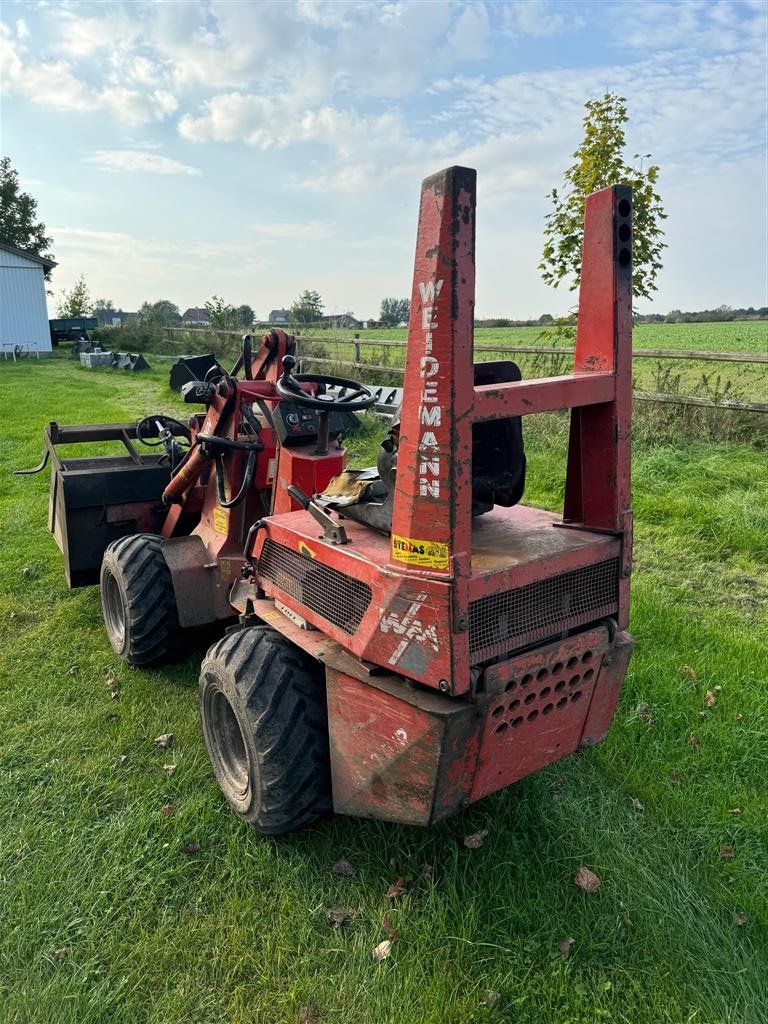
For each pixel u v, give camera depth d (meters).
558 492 7.33
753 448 8.45
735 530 6.20
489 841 2.87
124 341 31.80
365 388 3.35
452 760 2.21
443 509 2.01
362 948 2.44
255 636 2.92
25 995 2.31
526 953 2.43
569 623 2.39
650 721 3.68
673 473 7.74
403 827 2.95
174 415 13.70
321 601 2.64
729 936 2.52
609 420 2.39
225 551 3.91
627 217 2.27
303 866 2.78
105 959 2.45
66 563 4.89
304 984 2.33
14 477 8.80
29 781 3.33
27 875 2.78
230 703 2.85
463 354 1.92
